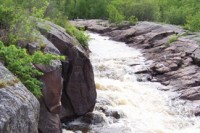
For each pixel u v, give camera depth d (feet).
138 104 47.70
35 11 34.99
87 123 38.09
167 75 61.93
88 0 167.63
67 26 52.08
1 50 23.18
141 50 87.25
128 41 99.45
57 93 28.53
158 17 146.51
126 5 145.18
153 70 65.31
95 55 78.33
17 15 28.89
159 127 40.37
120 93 50.29
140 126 39.73
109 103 45.29
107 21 136.98
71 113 37.35
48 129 27.37
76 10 167.73
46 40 32.14
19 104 17.72
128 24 120.78
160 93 53.67
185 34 89.71
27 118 18.34
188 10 142.00
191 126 42.32
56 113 28.50
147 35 97.66
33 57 24.91
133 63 70.18
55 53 30.45
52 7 57.26
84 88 38.14
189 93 52.29
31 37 29.94
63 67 35.96
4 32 28.12
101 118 39.04
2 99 17.16
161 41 88.48
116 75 61.31
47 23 40.50
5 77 19.25
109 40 104.53
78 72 37.40
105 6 164.25
